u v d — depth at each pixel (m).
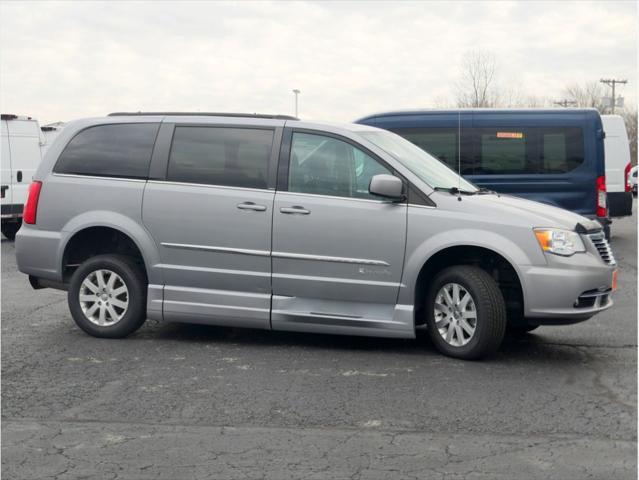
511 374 6.52
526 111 13.68
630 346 7.61
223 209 7.36
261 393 5.96
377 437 5.00
